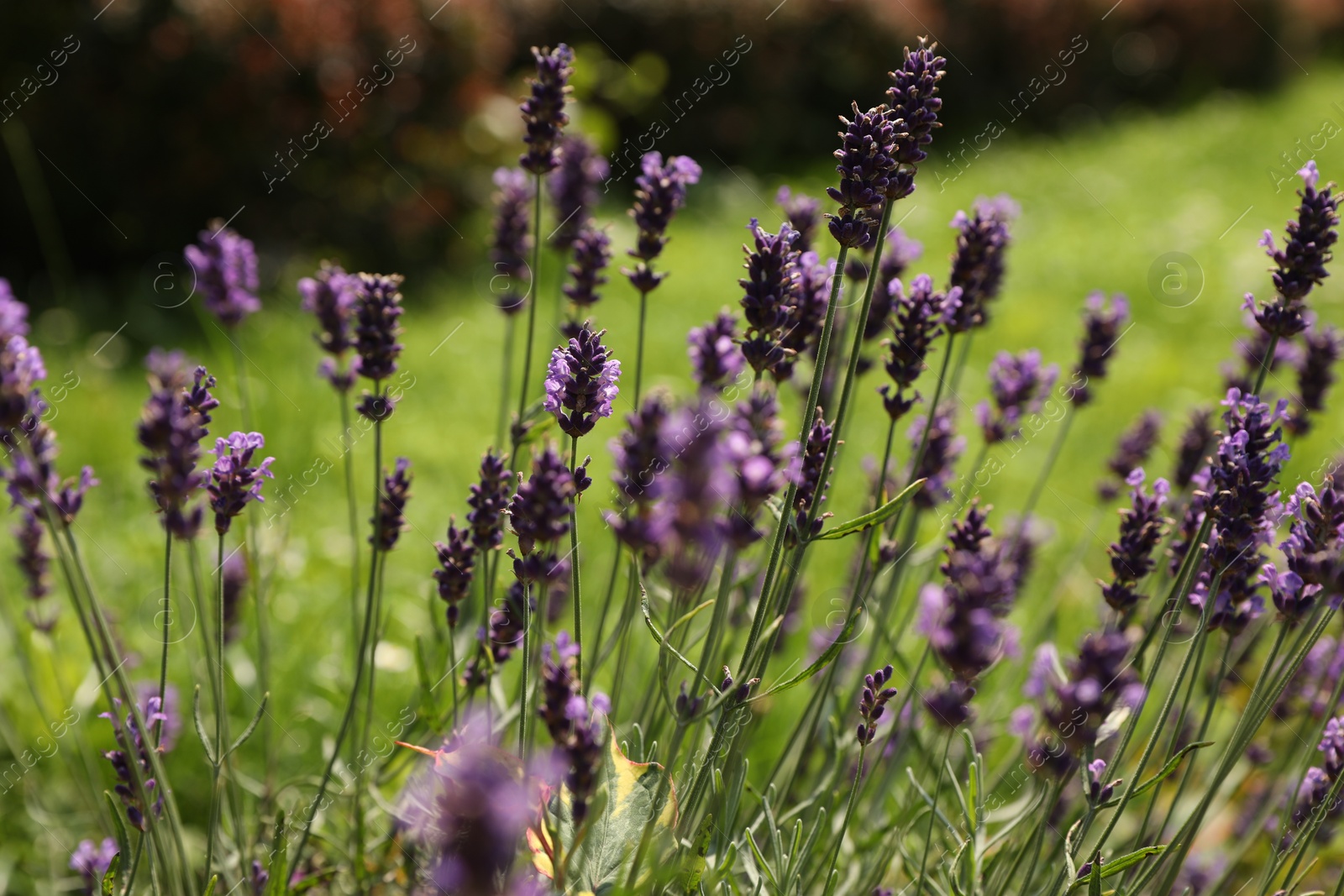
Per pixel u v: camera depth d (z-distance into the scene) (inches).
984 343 260.7
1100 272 315.3
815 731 88.1
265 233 300.2
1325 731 77.1
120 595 153.6
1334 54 625.3
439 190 327.0
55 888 102.7
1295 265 76.3
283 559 139.5
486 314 283.3
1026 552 125.6
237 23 285.3
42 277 297.6
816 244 98.9
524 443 91.8
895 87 66.1
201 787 117.6
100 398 216.7
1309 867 74.7
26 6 276.1
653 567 81.2
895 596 111.4
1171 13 538.3
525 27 397.4
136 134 288.8
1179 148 441.1
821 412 70.6
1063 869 69.9
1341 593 69.7
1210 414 107.6
